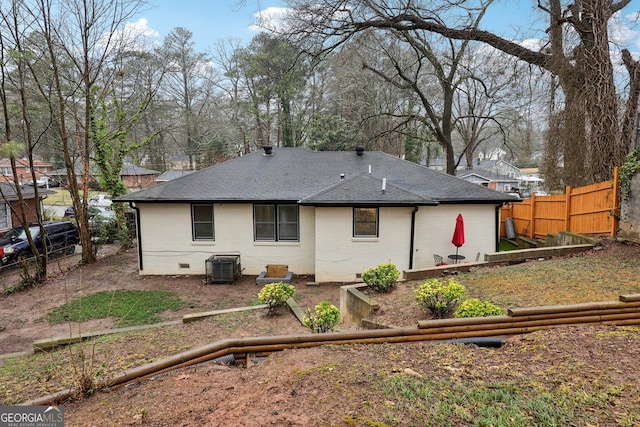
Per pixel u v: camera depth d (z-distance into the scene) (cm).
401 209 1049
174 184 1206
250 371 341
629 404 250
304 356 362
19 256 1309
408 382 293
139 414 275
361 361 342
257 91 3141
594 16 1097
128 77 2119
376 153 1477
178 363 359
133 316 826
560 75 1228
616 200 867
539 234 1247
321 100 3188
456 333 400
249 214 1154
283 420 248
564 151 1258
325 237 1066
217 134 3394
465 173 3288
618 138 1085
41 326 788
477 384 289
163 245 1169
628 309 414
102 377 360
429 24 1534
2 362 603
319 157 1417
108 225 1590
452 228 1112
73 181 1326
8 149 962
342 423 241
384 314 584
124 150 1562
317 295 938
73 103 1358
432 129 1862
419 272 766
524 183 4078
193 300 932
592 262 730
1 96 1125
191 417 264
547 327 407
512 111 2211
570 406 252
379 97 2616
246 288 1036
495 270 754
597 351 333
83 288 1048
